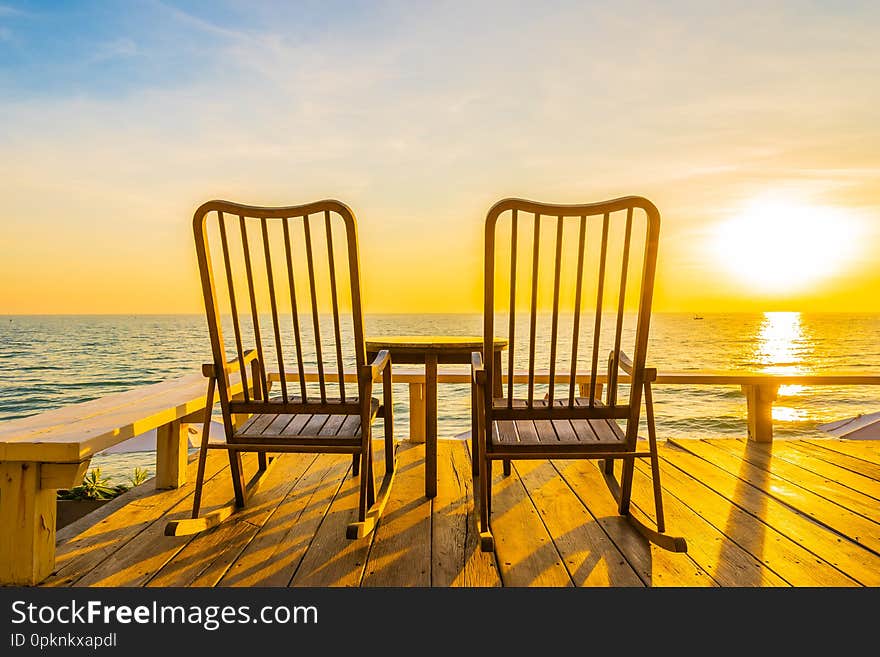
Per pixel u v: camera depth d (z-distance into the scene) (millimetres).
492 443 1806
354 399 1975
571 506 2211
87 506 4332
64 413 1929
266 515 2125
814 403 19469
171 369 29438
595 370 1782
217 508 2205
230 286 1805
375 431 13008
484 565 1687
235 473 2164
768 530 1962
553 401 1799
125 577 1628
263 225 1742
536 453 1800
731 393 21297
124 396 2377
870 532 1943
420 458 2967
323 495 2359
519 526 1998
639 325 1741
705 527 1987
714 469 2738
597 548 1809
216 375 1898
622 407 1811
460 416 15703
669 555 1753
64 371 28891
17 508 1566
